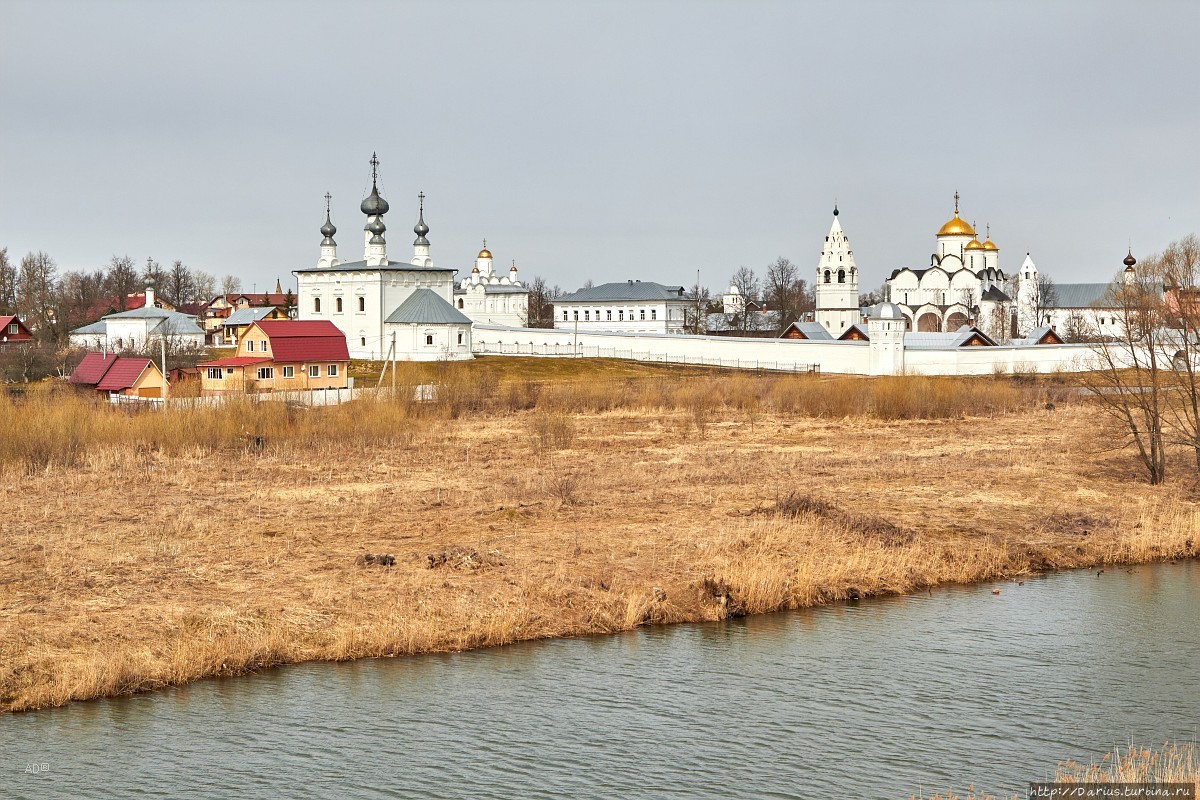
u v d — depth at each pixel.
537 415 91.00
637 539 49.25
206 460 72.50
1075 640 39.56
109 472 67.06
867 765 30.00
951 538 51.97
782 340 154.75
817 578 44.50
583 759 30.23
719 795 28.38
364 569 43.91
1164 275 76.94
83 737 31.16
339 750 30.61
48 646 35.56
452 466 70.75
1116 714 33.31
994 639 39.62
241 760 29.98
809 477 66.44
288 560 45.28
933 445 82.25
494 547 47.69
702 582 43.19
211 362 122.06
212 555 45.81
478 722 32.38
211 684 34.69
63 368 132.50
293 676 35.38
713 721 32.59
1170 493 63.72
